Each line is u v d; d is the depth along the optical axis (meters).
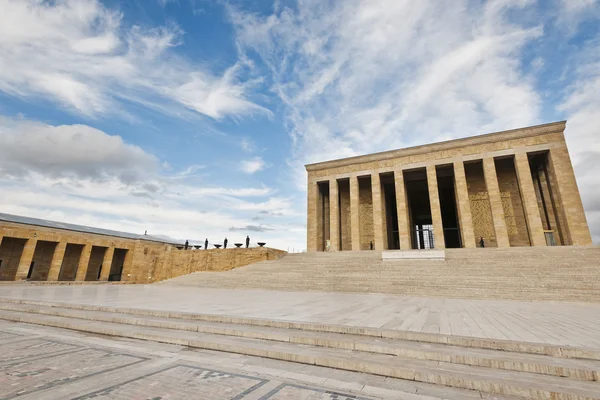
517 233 31.91
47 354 5.50
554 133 29.42
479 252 20.70
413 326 6.84
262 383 4.16
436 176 33.97
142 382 4.15
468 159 32.25
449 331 6.30
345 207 41.47
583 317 8.42
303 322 7.03
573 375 4.24
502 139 31.22
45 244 37.72
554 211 29.91
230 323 7.56
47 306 10.71
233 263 30.53
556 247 19.53
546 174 30.97
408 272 18.23
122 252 46.72
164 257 35.66
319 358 5.00
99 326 7.60
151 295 14.84
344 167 38.38
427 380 4.27
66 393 3.73
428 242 40.91
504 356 4.88
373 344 5.55
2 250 33.88
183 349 5.93
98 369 4.69
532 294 13.16
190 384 4.09
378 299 13.18
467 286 14.79
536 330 6.48
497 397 3.78
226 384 4.11
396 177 35.16
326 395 3.76
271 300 12.46
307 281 18.61
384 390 3.95
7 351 5.69
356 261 22.42
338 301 12.25
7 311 10.30
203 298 13.29
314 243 37.97
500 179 33.75
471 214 32.31
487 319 7.94
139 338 6.77
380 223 34.88
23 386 3.95
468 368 4.61
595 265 15.50
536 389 3.76
